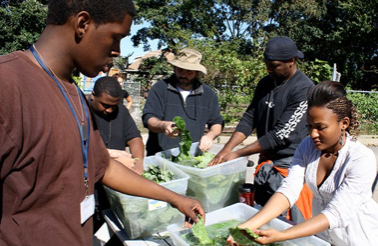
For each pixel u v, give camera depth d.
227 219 2.03
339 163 1.76
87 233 1.35
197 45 10.72
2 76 1.05
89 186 1.36
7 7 15.09
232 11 21.92
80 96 1.37
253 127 3.06
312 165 1.89
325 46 21.17
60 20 1.17
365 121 10.35
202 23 18.42
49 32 1.20
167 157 2.71
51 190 1.17
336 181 1.78
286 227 1.81
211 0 18.59
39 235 1.15
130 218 1.92
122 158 2.20
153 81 17.64
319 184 1.88
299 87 2.66
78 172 1.23
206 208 2.21
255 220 1.71
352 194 1.67
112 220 2.22
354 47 21.28
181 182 2.03
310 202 2.61
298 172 1.94
